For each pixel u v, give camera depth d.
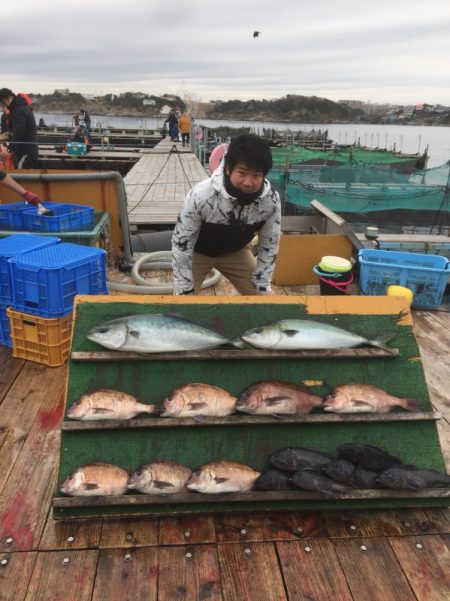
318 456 1.70
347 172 9.56
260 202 2.00
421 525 1.69
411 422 1.83
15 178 4.10
